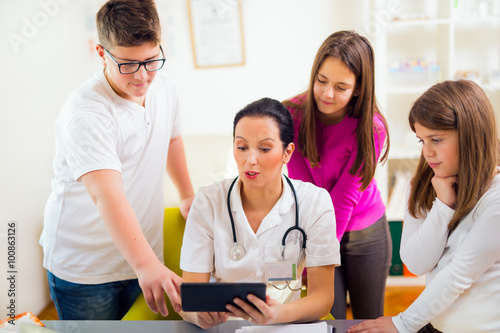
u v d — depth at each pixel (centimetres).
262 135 125
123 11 135
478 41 309
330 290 139
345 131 176
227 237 141
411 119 126
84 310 172
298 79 341
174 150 192
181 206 187
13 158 239
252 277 141
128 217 133
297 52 337
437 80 302
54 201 167
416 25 310
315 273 140
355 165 176
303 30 332
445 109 118
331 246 140
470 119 118
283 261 138
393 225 292
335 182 187
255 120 126
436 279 122
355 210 191
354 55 160
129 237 130
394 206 296
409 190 142
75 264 167
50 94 278
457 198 124
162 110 172
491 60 311
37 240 262
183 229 184
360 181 178
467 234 122
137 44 136
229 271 140
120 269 169
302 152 181
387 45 315
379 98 293
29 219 254
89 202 161
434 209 128
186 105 351
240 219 139
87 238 165
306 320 131
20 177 245
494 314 119
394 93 312
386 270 201
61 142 159
